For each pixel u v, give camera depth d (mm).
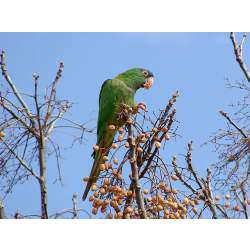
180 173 8734
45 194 7965
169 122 8000
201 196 8242
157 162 8000
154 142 8008
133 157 7695
